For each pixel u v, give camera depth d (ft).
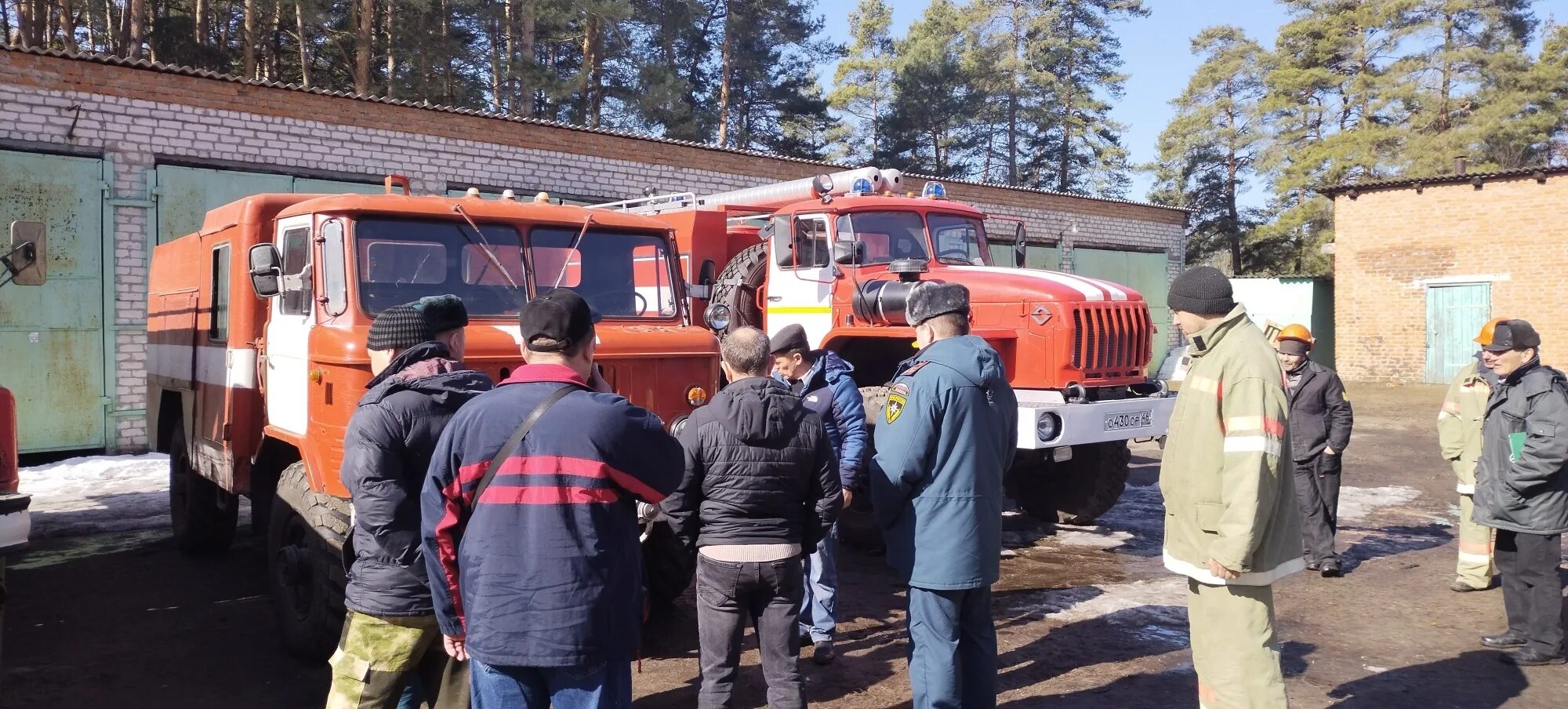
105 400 37.14
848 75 154.30
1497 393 16.69
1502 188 66.54
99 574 21.93
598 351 16.51
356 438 10.08
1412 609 19.35
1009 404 12.73
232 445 18.74
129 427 37.81
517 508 8.29
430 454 10.19
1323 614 19.01
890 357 26.32
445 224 17.06
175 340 23.65
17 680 15.42
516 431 8.41
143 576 21.80
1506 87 115.34
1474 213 67.87
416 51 81.35
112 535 25.91
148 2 78.18
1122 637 17.79
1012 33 148.46
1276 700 11.23
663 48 107.14
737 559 11.85
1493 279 66.90
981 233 28.94
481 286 17.15
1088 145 150.61
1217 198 146.82
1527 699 14.74
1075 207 72.18
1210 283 11.45
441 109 44.45
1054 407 22.27
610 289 18.48
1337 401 21.59
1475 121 111.65
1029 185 153.17
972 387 12.05
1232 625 11.38
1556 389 15.74
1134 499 32.30
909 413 11.86
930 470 11.94
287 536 16.75
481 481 8.47
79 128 36.19
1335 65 126.82
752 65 119.75
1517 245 65.92
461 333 11.64
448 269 16.94
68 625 18.26
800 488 12.21
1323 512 21.76
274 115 40.42
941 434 11.87
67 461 35.73
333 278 16.22
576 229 18.31
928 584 11.80
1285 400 11.13
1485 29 118.21
